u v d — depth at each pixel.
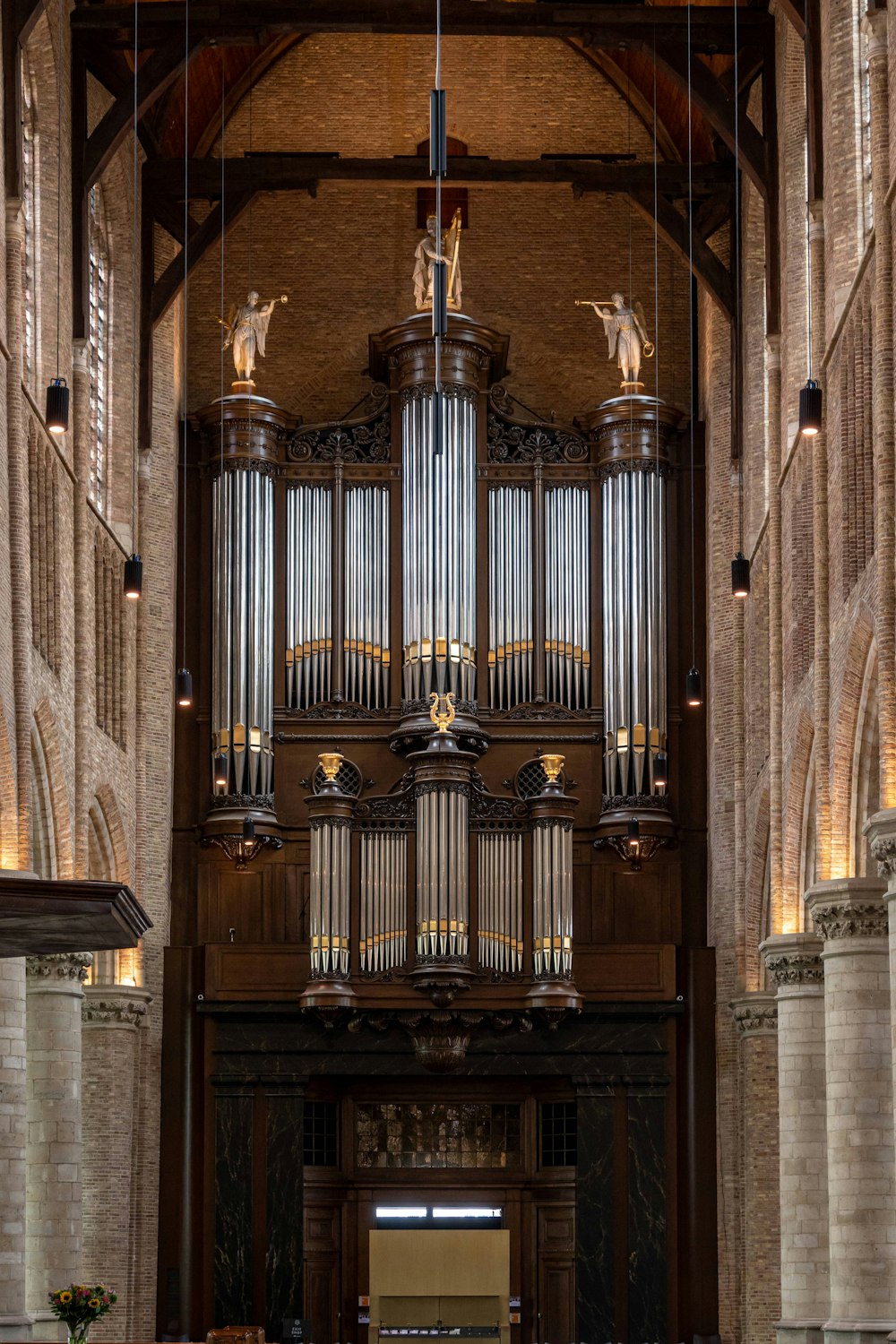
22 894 22.98
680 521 44.47
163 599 42.94
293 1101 41.25
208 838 42.84
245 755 42.84
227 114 47.28
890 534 26.56
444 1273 42.38
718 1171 41.03
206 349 46.72
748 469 41.75
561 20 38.12
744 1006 40.09
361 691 43.56
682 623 44.03
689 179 42.44
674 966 41.53
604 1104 41.31
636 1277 40.69
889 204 27.25
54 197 35.88
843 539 30.97
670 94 45.59
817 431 28.48
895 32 27.25
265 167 42.81
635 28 38.38
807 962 34.78
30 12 32.16
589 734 43.44
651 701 43.03
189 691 38.62
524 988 40.69
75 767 35.75
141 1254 40.50
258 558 43.66
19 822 30.72
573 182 43.09
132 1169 40.56
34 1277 33.34
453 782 40.88
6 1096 29.44
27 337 35.22
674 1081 41.41
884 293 27.11
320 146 47.22
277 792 43.41
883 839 25.61
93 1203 39.62
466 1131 43.38
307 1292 42.12
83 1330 27.19
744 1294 39.72
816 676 31.95
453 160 43.06
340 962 40.66
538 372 46.88
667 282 46.97
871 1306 29.38
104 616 40.00
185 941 42.91
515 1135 43.28
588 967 41.69
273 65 47.47
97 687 39.50
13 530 31.11
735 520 42.28
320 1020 41.25
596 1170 41.09
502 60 47.41
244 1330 33.12
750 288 41.75
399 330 43.97
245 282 47.06
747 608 41.41
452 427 43.66
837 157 32.28
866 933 30.27
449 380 43.75
